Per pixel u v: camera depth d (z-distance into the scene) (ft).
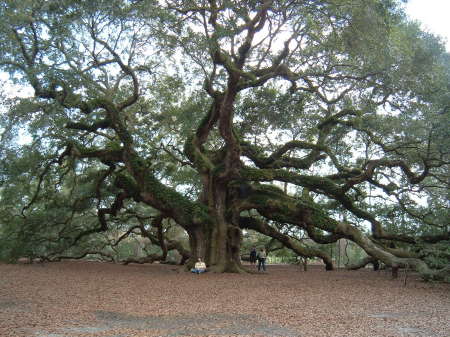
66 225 120.47
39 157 93.86
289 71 83.46
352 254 195.00
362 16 67.41
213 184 89.66
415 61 73.61
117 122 85.71
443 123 70.03
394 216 97.96
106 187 115.34
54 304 42.19
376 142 82.43
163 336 29.40
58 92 74.28
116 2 69.92
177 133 113.70
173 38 79.71
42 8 68.95
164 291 53.67
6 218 117.19
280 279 76.07
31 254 115.44
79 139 92.89
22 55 71.72
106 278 71.31
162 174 118.93
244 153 97.14
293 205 85.97
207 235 88.07
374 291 58.80
